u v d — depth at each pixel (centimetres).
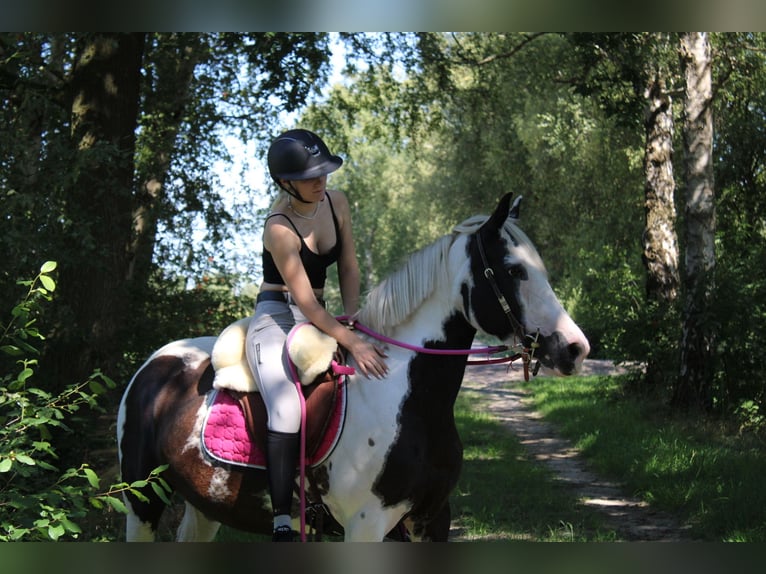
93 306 895
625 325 1512
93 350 873
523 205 2781
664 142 1595
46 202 715
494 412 1638
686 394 1257
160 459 394
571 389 1881
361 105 1822
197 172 1359
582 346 326
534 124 2309
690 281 1262
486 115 2009
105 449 756
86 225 739
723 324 1204
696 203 1258
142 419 408
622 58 1406
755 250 1350
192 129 1378
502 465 984
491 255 344
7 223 668
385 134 1947
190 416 382
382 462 339
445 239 362
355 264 386
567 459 1063
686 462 864
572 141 2222
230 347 375
